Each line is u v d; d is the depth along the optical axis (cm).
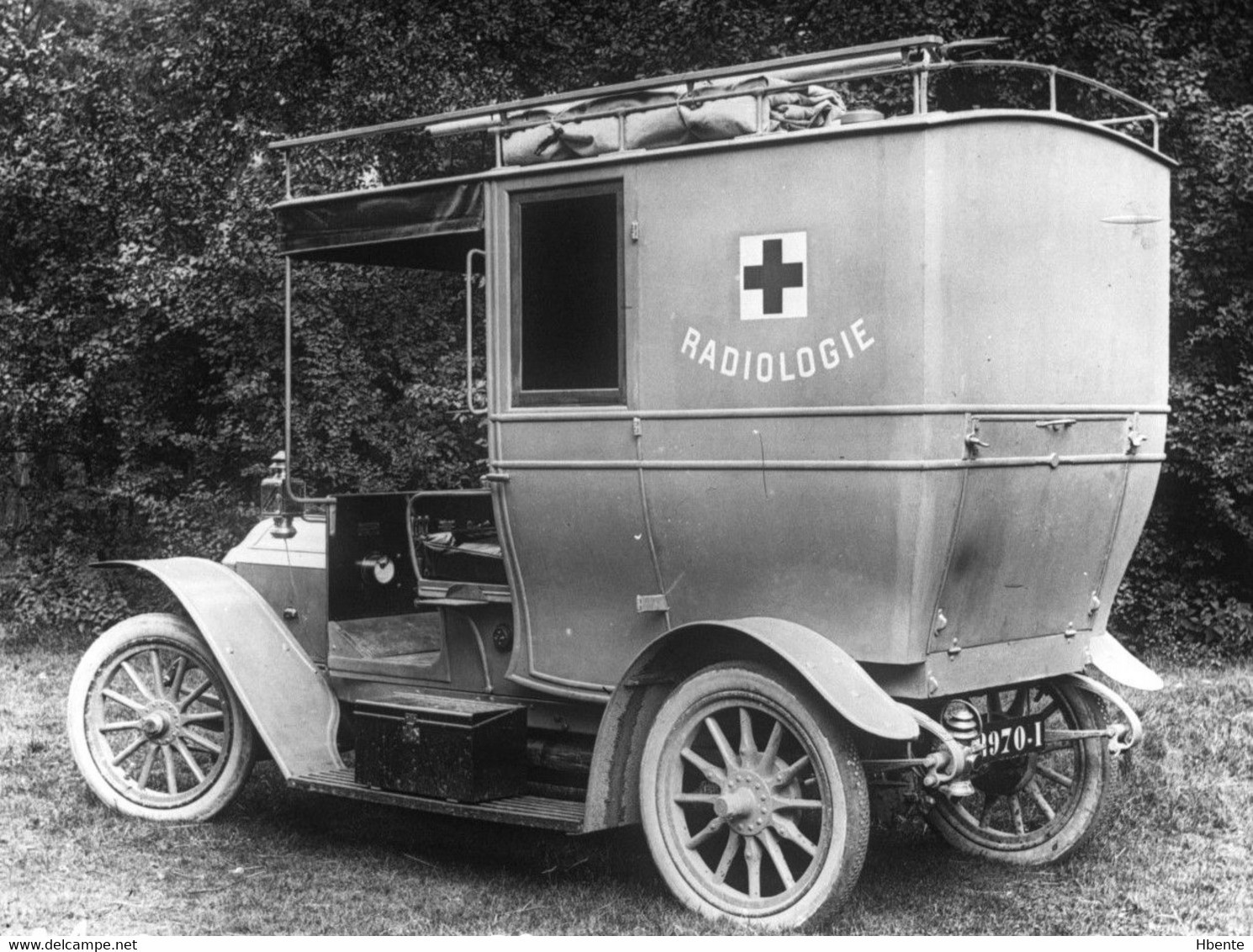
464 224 548
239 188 1120
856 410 456
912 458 447
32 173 1193
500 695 562
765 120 487
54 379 1233
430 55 1139
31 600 1227
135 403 1236
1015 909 498
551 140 525
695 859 487
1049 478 496
